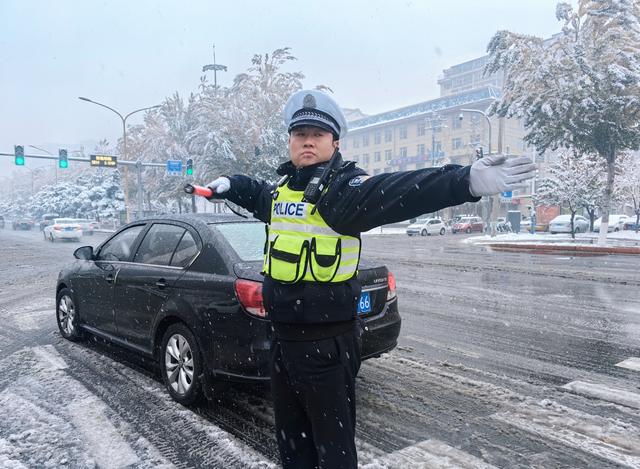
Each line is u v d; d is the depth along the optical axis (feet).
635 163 109.19
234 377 11.23
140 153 136.67
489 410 12.11
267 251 6.55
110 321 15.67
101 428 11.19
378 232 145.38
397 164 227.40
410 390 13.39
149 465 9.66
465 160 203.21
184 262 13.21
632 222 126.00
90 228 122.31
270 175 103.55
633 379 14.26
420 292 29.63
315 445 6.52
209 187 7.47
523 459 9.82
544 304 25.67
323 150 6.31
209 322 11.67
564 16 60.80
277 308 6.22
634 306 25.07
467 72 258.98
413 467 9.53
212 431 11.03
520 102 61.62
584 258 53.31
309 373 6.20
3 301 27.61
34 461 9.79
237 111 102.83
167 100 122.01
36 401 12.71
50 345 17.90
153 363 15.79
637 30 57.52
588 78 56.85
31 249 71.46
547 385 13.79
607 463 9.69
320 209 5.93
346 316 6.21
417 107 223.30
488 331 19.86
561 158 82.53
